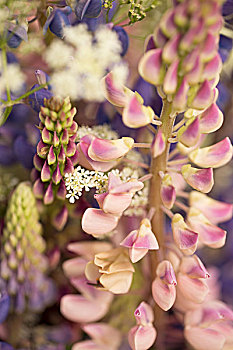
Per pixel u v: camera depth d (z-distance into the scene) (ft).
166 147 0.79
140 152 0.94
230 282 1.07
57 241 0.96
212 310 0.88
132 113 0.74
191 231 0.78
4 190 0.98
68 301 0.91
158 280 0.81
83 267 0.91
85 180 0.79
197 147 0.82
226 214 0.87
